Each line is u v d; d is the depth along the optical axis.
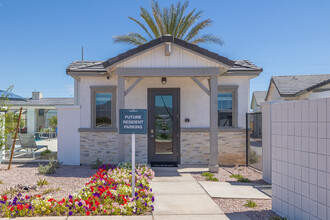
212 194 6.09
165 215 4.79
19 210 4.61
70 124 10.30
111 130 10.23
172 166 9.67
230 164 10.22
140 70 8.49
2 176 7.91
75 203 4.86
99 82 10.37
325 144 3.67
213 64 8.57
